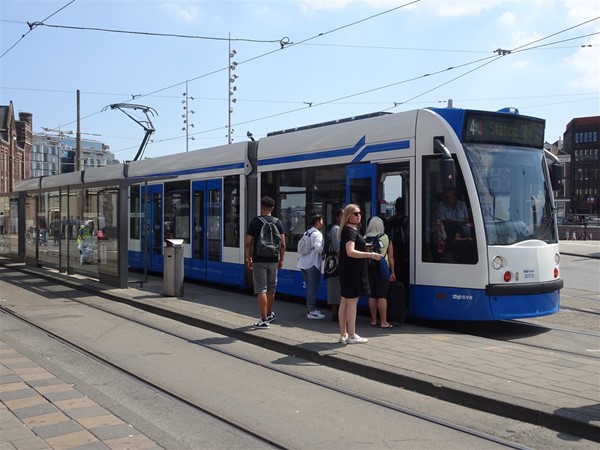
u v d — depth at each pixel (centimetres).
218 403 574
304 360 743
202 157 1420
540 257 873
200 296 1248
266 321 893
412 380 612
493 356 704
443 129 873
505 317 838
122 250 1373
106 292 1305
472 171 857
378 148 960
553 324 974
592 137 11156
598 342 829
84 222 1560
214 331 929
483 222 843
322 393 606
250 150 1266
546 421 501
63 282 1543
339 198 1030
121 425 507
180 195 1512
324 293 1044
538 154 936
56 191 1741
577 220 8612
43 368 700
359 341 778
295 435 489
